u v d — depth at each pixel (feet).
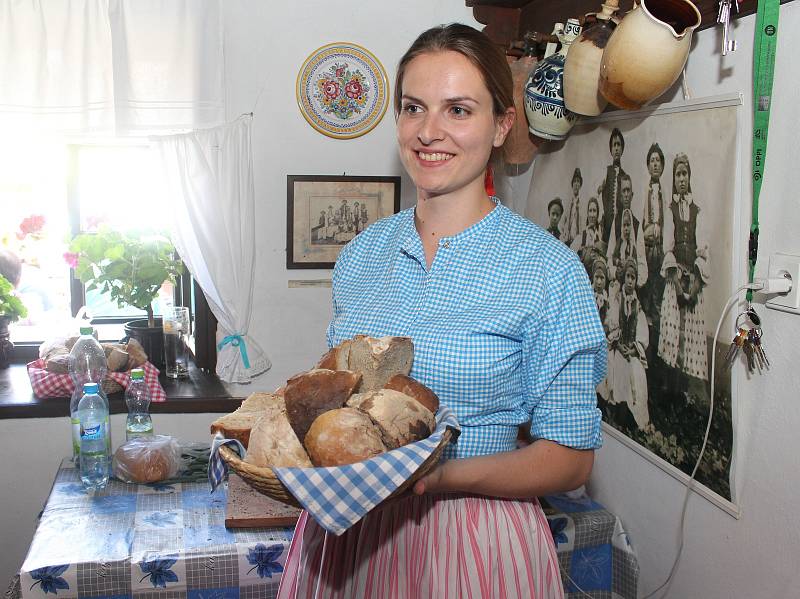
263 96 7.36
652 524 5.21
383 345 2.95
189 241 7.27
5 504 7.05
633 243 5.24
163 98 7.00
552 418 3.14
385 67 7.54
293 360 7.82
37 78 6.77
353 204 7.65
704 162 4.42
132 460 5.89
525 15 7.32
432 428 2.77
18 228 7.77
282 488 2.51
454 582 3.16
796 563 3.81
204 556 4.78
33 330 8.06
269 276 7.65
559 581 3.38
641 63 4.35
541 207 6.79
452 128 3.15
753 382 4.10
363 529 3.43
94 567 4.63
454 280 3.32
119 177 7.70
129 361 7.30
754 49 4.00
